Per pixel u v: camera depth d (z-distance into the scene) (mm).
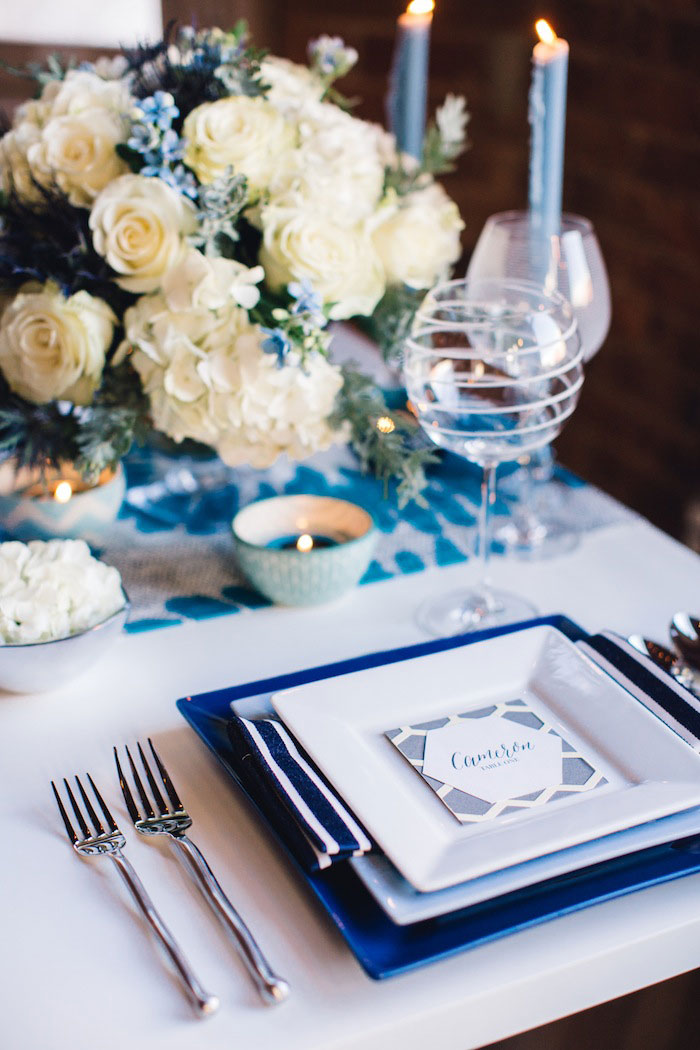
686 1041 733
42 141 865
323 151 888
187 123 854
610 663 687
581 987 527
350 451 1121
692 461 1794
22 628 699
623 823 537
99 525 888
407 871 505
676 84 1648
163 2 2168
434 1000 496
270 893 560
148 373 839
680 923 541
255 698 663
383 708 651
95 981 511
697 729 621
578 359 775
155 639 805
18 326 852
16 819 622
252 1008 493
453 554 921
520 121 2031
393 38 2207
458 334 769
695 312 1717
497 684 681
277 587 815
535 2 1911
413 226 946
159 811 613
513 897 525
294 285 799
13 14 2025
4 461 877
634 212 1801
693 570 893
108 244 817
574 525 974
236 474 1061
